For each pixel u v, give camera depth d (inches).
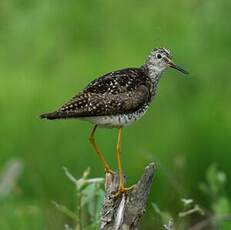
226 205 481.1
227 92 748.0
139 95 398.9
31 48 809.5
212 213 552.7
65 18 840.3
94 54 785.6
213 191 496.4
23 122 696.4
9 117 700.0
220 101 729.0
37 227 534.9
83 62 765.9
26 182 649.0
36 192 635.5
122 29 831.1
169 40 793.6
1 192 548.7
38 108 705.6
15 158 649.0
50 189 650.8
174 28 807.1
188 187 633.6
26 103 711.7
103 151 669.3
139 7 855.1
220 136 682.2
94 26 837.2
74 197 543.8
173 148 674.8
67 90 727.1
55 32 824.3
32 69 771.4
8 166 584.1
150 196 618.5
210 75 763.4
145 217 614.9
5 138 682.8
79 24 836.0
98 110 382.9
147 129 688.4
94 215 390.3
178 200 573.9
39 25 836.6
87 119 386.9
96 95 386.0
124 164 665.6
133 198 347.3
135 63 761.6
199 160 672.4
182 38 789.2
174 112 709.3
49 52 796.6
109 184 358.0
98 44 816.3
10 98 716.0
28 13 848.3
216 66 768.3
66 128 688.4
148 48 786.8
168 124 696.4
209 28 795.4
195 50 776.9
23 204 595.5
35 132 689.0
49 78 748.6
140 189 346.6
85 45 814.5
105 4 855.7
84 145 675.4
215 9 804.0
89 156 669.9
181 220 429.1
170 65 431.5
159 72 429.7
